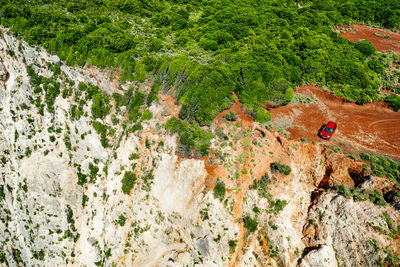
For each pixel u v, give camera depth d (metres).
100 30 43.28
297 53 40.12
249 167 32.09
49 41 42.66
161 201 35.31
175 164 34.78
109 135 40.19
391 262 25.70
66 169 42.44
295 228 30.25
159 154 35.84
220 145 33.25
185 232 33.78
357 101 35.72
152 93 37.91
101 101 40.38
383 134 32.69
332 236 28.42
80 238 42.44
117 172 38.81
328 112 35.09
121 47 40.44
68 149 42.66
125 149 38.50
